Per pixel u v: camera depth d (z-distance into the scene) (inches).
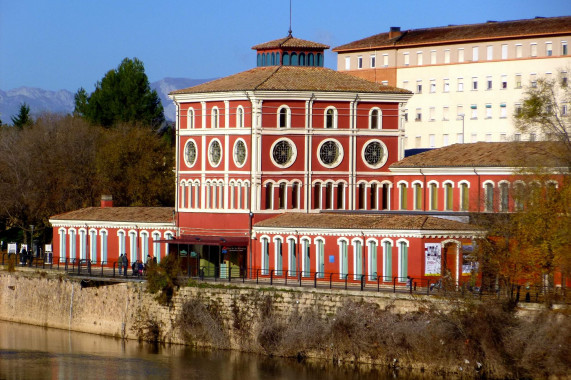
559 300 3870.6
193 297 4667.8
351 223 4712.1
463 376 3885.3
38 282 5393.7
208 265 5231.3
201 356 4463.6
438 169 4987.7
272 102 5231.3
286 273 4456.2
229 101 5295.3
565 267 3882.9
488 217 4411.9
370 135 5378.9
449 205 4965.6
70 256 5851.4
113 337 4955.7
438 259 4416.8
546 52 7465.6
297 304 4350.4
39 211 6855.3
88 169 7042.3
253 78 5403.5
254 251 5167.3
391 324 4045.3
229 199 5290.4
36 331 5177.2
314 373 4089.6
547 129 4419.3
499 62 7701.8
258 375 4097.0
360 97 5344.5
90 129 7381.9
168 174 7155.5
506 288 4050.2
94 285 5083.7
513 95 7628.0
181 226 5477.4
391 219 4601.4
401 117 5428.2
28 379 4141.2
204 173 5398.6
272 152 5236.2
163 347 4680.1
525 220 4055.1
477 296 3993.6
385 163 5403.5
